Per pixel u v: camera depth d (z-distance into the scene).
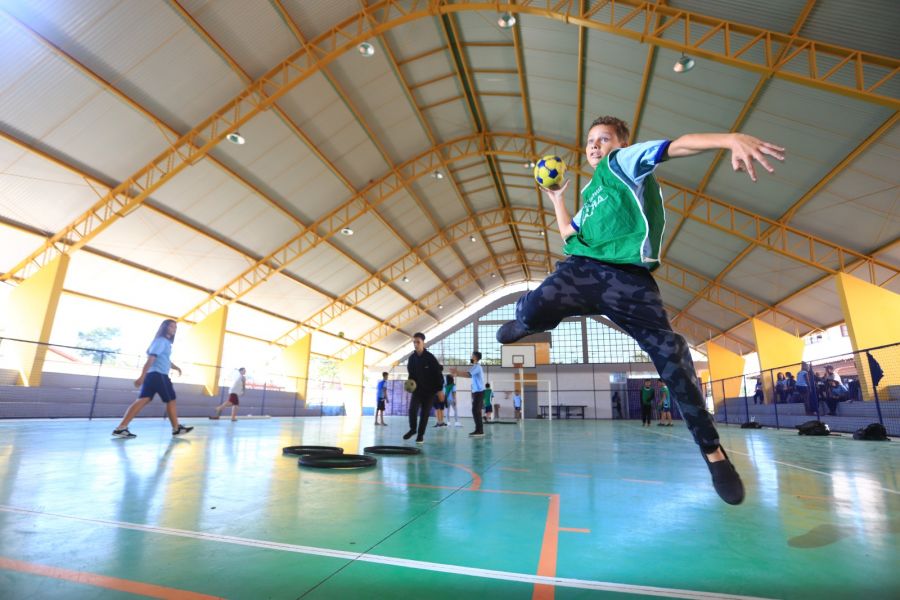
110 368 15.80
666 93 11.71
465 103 16.62
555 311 1.72
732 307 21.38
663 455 5.01
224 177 14.97
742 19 9.04
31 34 9.36
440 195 21.95
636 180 1.57
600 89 12.88
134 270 16.78
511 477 3.26
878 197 11.62
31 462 3.48
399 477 3.17
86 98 10.97
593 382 30.09
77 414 11.15
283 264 19.41
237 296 20.19
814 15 8.48
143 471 3.19
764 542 1.71
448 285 31.98
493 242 29.23
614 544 1.67
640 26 10.18
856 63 8.57
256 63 12.26
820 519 2.08
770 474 3.63
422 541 1.68
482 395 8.38
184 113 12.47
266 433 7.89
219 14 10.78
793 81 8.66
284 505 2.23
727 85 10.59
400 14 12.28
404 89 15.04
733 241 16.58
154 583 1.25
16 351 11.50
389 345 35.06
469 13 12.37
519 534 1.79
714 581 1.32
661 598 1.20
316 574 1.34
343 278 23.81
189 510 2.09
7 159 11.41
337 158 16.62
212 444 5.39
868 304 12.86
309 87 13.57
